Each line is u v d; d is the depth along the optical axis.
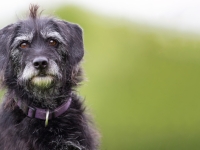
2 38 7.88
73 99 7.96
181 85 16.03
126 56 16.72
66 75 7.88
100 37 17.39
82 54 8.06
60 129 7.47
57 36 7.80
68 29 8.06
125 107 15.51
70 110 7.71
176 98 15.65
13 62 7.71
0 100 8.21
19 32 7.79
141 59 16.64
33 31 7.77
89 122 8.03
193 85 15.98
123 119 15.13
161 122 15.20
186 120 15.22
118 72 16.31
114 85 15.97
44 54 7.53
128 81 16.09
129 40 17.12
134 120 15.17
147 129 15.07
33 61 7.43
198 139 15.01
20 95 7.68
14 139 7.25
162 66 16.50
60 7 18.31
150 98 15.76
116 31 17.48
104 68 16.39
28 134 7.28
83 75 8.27
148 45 16.94
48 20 7.99
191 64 16.47
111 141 14.80
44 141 7.30
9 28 7.90
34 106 7.67
